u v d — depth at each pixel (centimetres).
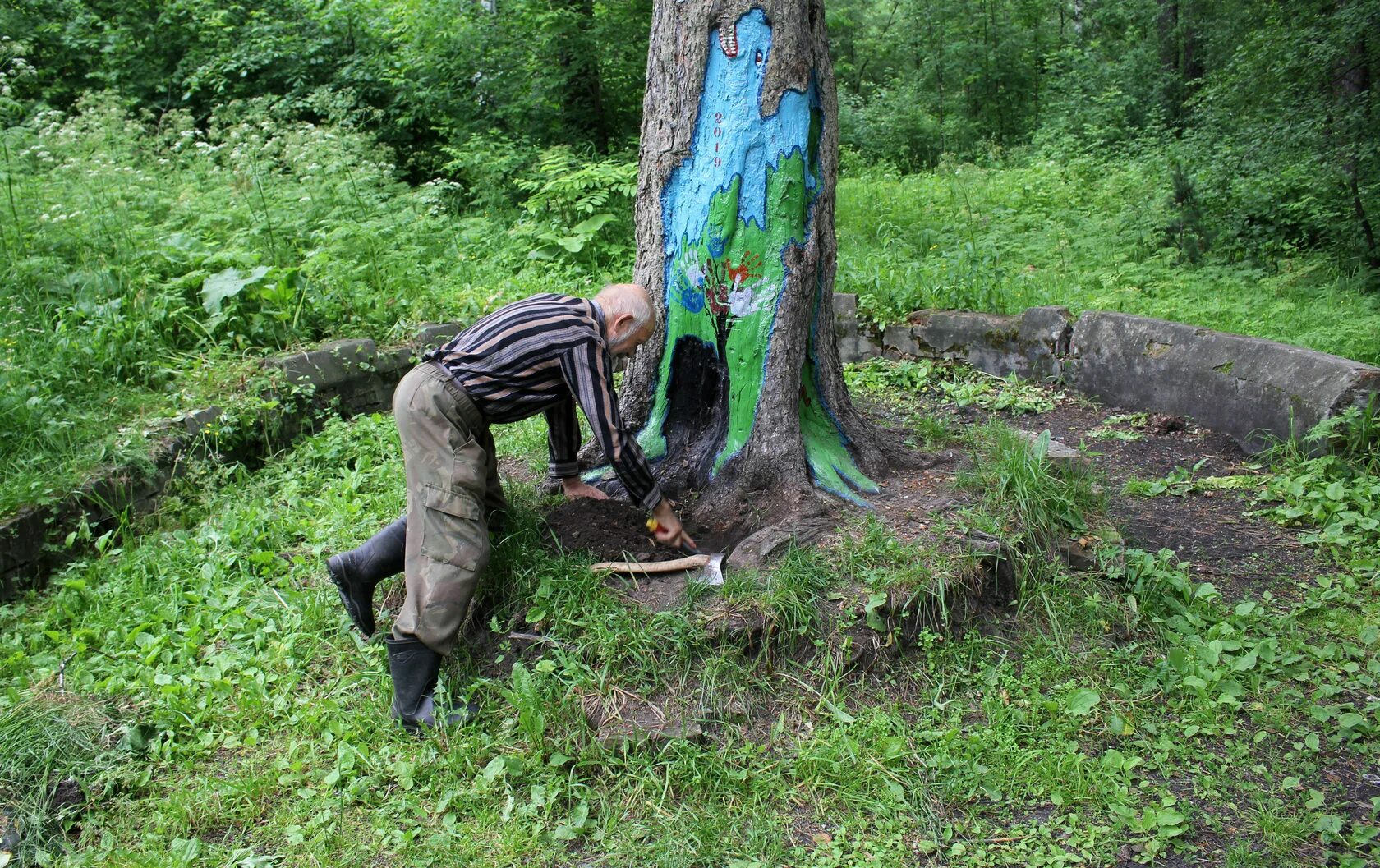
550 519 366
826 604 322
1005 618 343
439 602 290
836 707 298
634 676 300
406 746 293
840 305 741
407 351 633
